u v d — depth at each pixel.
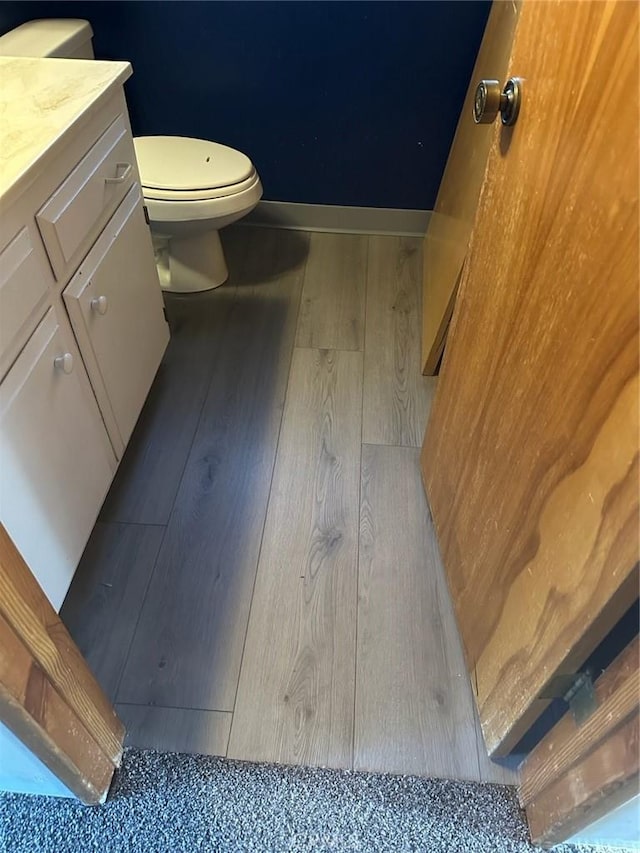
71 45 2.00
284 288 2.29
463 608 1.31
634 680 0.75
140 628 1.36
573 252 0.81
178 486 1.63
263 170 2.48
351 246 2.51
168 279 2.23
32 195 1.07
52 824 1.11
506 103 0.99
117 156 1.40
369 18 2.08
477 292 1.20
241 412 1.84
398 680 1.29
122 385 1.52
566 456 0.84
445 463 1.43
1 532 0.76
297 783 1.15
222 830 1.10
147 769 1.17
